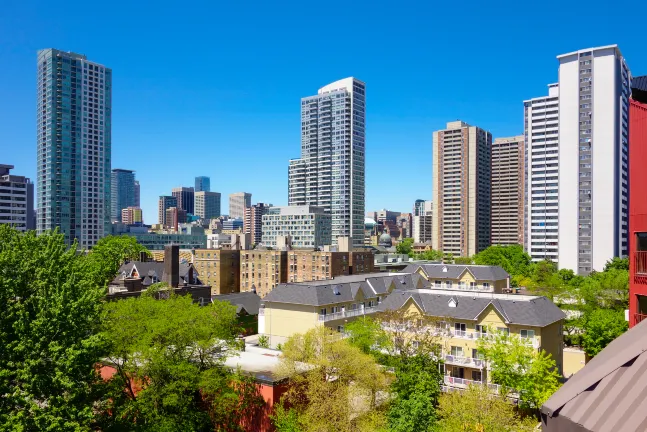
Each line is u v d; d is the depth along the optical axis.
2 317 32.91
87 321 35.94
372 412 45.59
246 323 101.25
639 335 19.17
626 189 183.12
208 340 45.41
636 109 27.97
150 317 47.50
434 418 42.84
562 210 174.62
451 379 60.34
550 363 50.06
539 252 198.50
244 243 157.75
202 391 46.69
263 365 53.91
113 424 38.94
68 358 31.94
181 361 44.06
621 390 16.30
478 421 41.16
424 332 58.00
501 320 60.72
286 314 82.44
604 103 167.62
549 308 62.47
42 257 36.69
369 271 152.00
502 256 159.38
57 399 31.38
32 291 35.34
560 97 176.12
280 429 42.12
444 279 116.25
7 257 33.97
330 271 137.12
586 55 170.88
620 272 103.81
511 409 44.97
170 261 98.81
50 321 32.69
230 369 48.19
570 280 130.00
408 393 50.00
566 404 17.33
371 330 60.84
